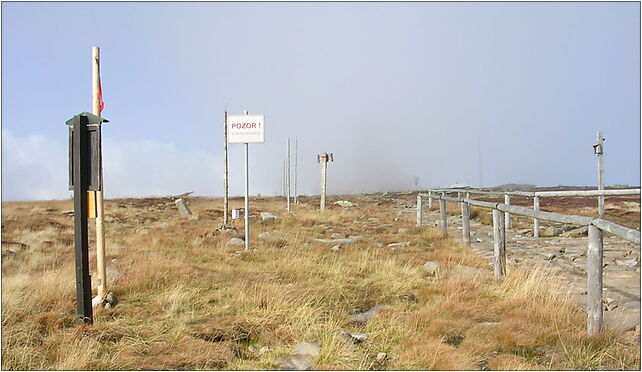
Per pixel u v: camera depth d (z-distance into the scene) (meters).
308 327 4.77
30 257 9.37
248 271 7.80
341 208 27.92
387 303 5.91
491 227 15.38
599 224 4.04
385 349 4.28
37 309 5.46
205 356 4.06
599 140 13.02
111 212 23.03
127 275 7.02
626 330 4.36
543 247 10.27
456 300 5.45
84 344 4.25
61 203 30.34
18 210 22.53
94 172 5.01
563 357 3.89
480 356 4.00
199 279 6.98
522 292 5.61
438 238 11.84
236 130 10.54
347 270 7.70
